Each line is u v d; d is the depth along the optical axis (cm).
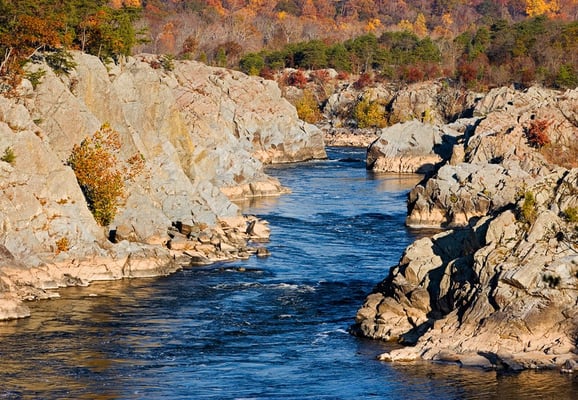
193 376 8044
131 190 12706
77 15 15112
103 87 13488
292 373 8119
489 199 15012
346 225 15375
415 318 9119
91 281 11094
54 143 12406
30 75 12594
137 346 8819
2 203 10769
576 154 17425
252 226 14162
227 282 11300
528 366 8044
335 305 10350
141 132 14338
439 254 9456
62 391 7631
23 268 10544
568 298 8369
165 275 11562
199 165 17288
